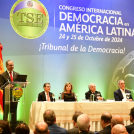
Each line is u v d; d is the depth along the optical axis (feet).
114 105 19.42
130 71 30.35
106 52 29.66
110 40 29.84
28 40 27.09
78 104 18.66
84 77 28.86
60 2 28.27
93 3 29.40
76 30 28.71
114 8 30.14
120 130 10.37
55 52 27.96
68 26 28.48
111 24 29.94
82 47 28.89
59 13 28.22
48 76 27.66
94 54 29.27
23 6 26.99
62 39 28.22
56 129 12.97
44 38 27.63
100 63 29.40
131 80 30.35
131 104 19.84
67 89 23.00
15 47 26.66
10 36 26.53
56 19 28.09
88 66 29.01
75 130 13.43
